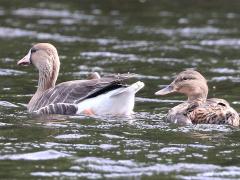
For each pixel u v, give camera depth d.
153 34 30.84
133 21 33.81
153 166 13.65
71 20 33.75
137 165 13.71
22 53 26.61
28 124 16.81
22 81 22.36
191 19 34.25
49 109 17.97
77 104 17.88
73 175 13.15
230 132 16.25
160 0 38.94
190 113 17.25
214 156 14.33
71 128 16.42
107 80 17.94
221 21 33.72
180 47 28.30
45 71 19.47
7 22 32.69
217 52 27.50
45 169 13.43
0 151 14.50
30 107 18.52
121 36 30.34
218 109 17.12
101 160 13.97
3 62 25.06
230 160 14.05
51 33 30.55
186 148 14.84
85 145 14.98
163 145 15.03
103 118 17.50
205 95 18.70
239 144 15.18
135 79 22.95
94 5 37.72
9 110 18.48
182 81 18.67
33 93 20.77
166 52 27.31
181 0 38.94
